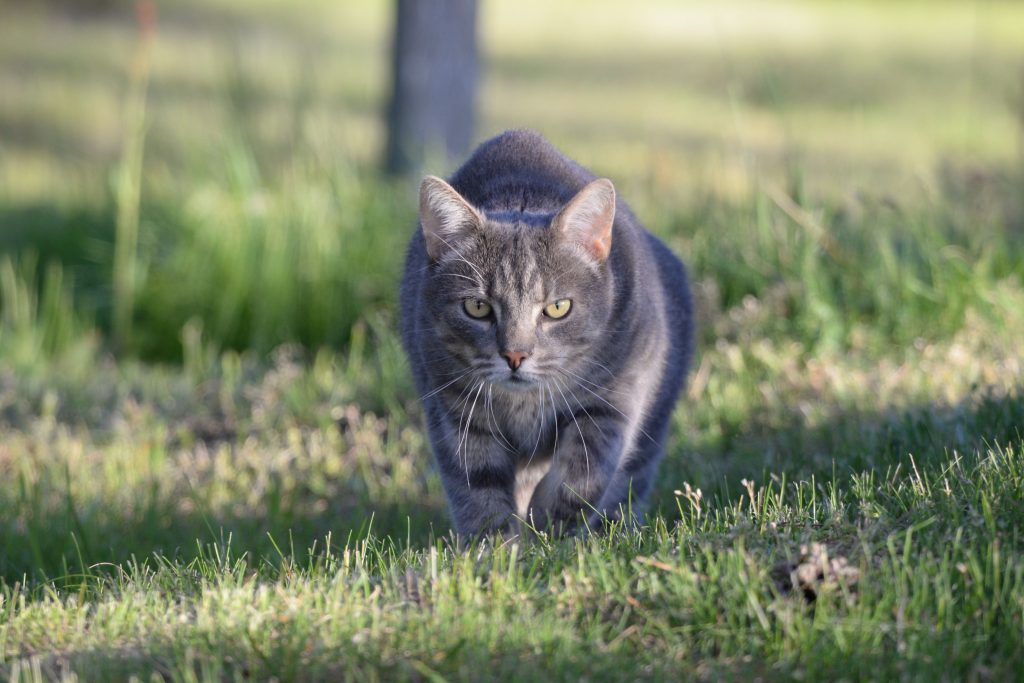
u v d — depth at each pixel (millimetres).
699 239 13453
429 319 7965
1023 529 6477
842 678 5582
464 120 18672
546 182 8750
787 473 8602
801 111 26656
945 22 38406
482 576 6836
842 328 11773
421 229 8688
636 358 8078
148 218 16453
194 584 7332
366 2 41656
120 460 10852
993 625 5895
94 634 6613
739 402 10547
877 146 23375
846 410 9820
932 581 6090
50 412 12328
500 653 5953
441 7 18188
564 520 7953
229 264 15359
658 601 6215
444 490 8398
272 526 9172
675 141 23234
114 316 15734
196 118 23469
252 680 5828
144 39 15273
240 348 15172
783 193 14531
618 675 5699
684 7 41688
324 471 10586
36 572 8344
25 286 15984
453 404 7965
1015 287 11875
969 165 16219
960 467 7168
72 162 22719
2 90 28109
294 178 15977
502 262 7680
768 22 38625
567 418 8031
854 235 13141
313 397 12164
